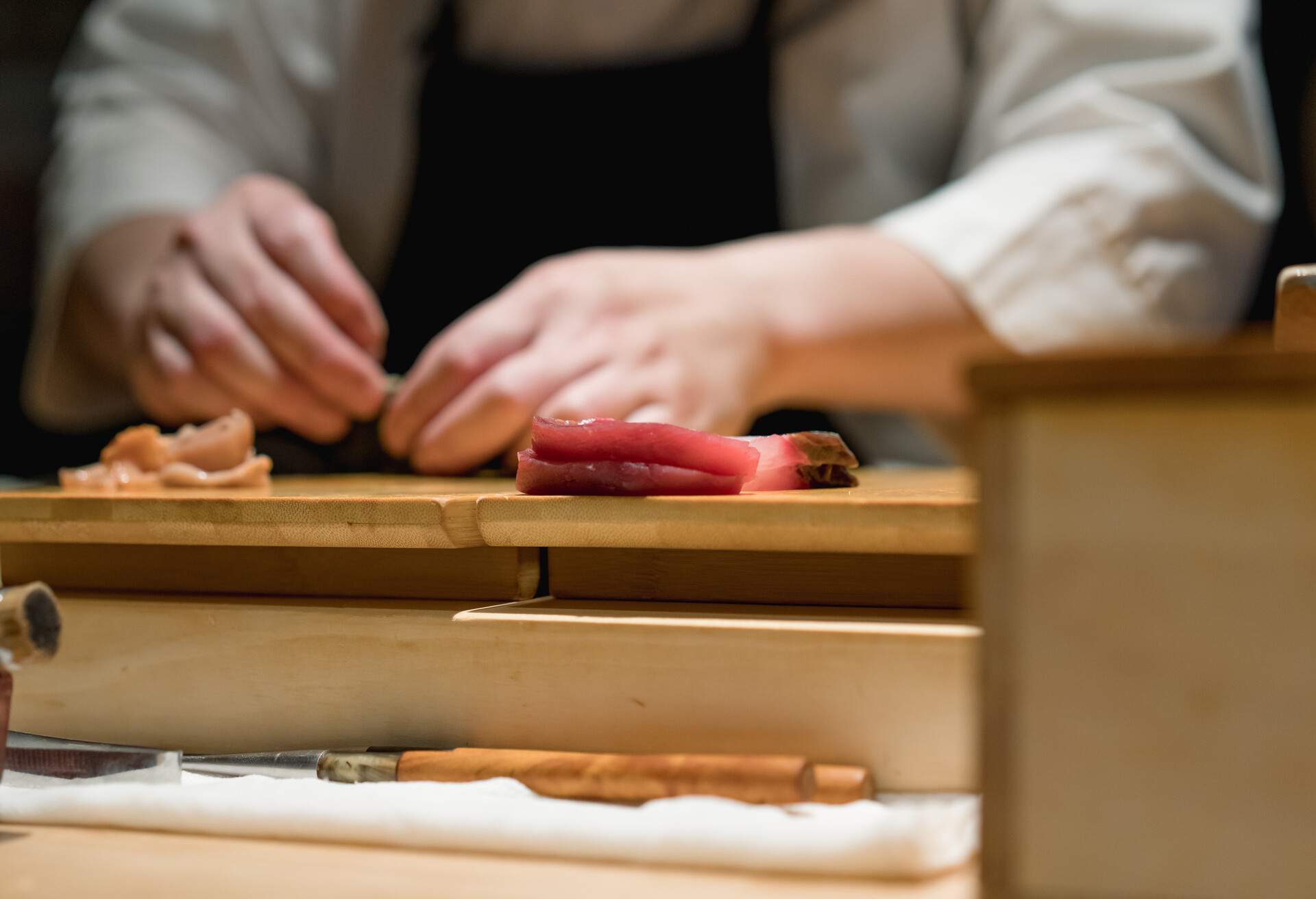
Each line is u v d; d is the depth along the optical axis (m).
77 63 2.45
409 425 1.55
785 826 1.02
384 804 1.05
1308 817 0.94
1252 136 1.89
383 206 2.19
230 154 2.35
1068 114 1.87
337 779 1.10
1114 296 1.79
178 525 1.16
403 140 2.13
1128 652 0.95
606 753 1.11
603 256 1.69
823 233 1.87
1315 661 0.94
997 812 0.96
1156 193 1.81
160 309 1.77
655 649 1.10
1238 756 0.94
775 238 1.85
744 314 1.68
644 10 1.97
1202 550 0.95
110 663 1.17
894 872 1.01
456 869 1.03
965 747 1.08
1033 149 1.89
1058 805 0.95
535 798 1.07
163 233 2.12
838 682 1.08
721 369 1.62
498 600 1.15
